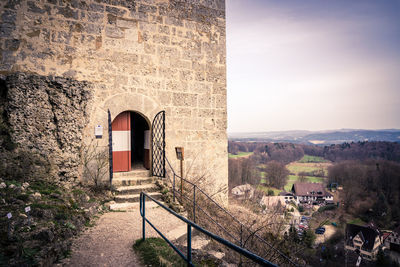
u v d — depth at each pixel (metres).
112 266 3.34
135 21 7.78
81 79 7.01
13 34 6.33
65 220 4.43
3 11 6.26
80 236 4.32
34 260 2.87
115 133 7.73
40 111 6.45
